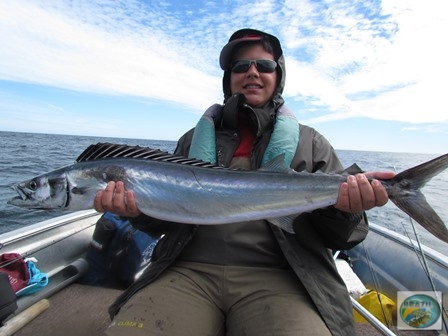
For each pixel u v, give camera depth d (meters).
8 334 0.67
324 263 0.57
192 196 0.61
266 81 0.74
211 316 0.54
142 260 0.94
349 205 0.54
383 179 0.55
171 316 0.50
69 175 0.63
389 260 0.93
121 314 0.51
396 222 2.13
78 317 0.76
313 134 0.70
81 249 1.04
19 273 0.77
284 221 0.57
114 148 0.66
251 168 0.67
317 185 0.58
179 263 0.60
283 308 0.50
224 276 0.57
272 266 0.58
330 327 0.48
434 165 0.54
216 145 0.71
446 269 0.77
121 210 0.58
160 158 0.65
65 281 0.88
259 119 0.70
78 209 0.63
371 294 0.80
